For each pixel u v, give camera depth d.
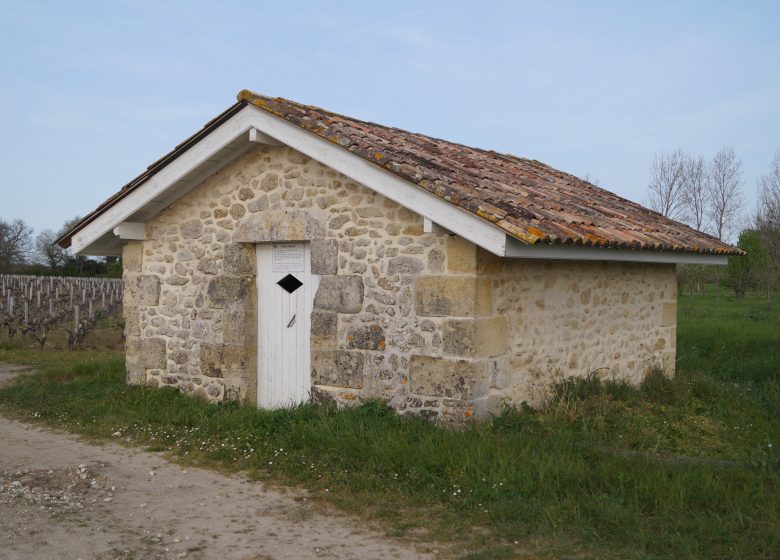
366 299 6.99
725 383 9.61
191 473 5.97
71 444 6.94
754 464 5.47
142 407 8.12
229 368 8.12
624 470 5.20
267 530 4.70
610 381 8.22
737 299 26.67
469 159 8.59
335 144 6.57
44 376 10.55
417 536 4.54
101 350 14.87
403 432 6.16
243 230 7.98
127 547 4.41
